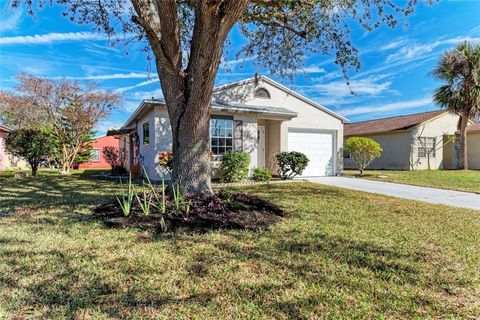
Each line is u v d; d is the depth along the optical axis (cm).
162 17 502
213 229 421
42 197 688
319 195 771
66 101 1602
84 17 634
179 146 553
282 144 1251
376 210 598
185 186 544
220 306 231
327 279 279
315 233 420
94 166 2691
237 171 1023
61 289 250
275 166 1268
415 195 834
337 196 761
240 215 486
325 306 234
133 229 412
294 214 539
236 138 1120
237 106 1107
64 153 1573
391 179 1217
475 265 319
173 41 522
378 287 267
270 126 1309
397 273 296
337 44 764
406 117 2069
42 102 1566
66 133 1602
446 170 1692
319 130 1348
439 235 428
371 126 2166
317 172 1344
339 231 434
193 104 536
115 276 275
